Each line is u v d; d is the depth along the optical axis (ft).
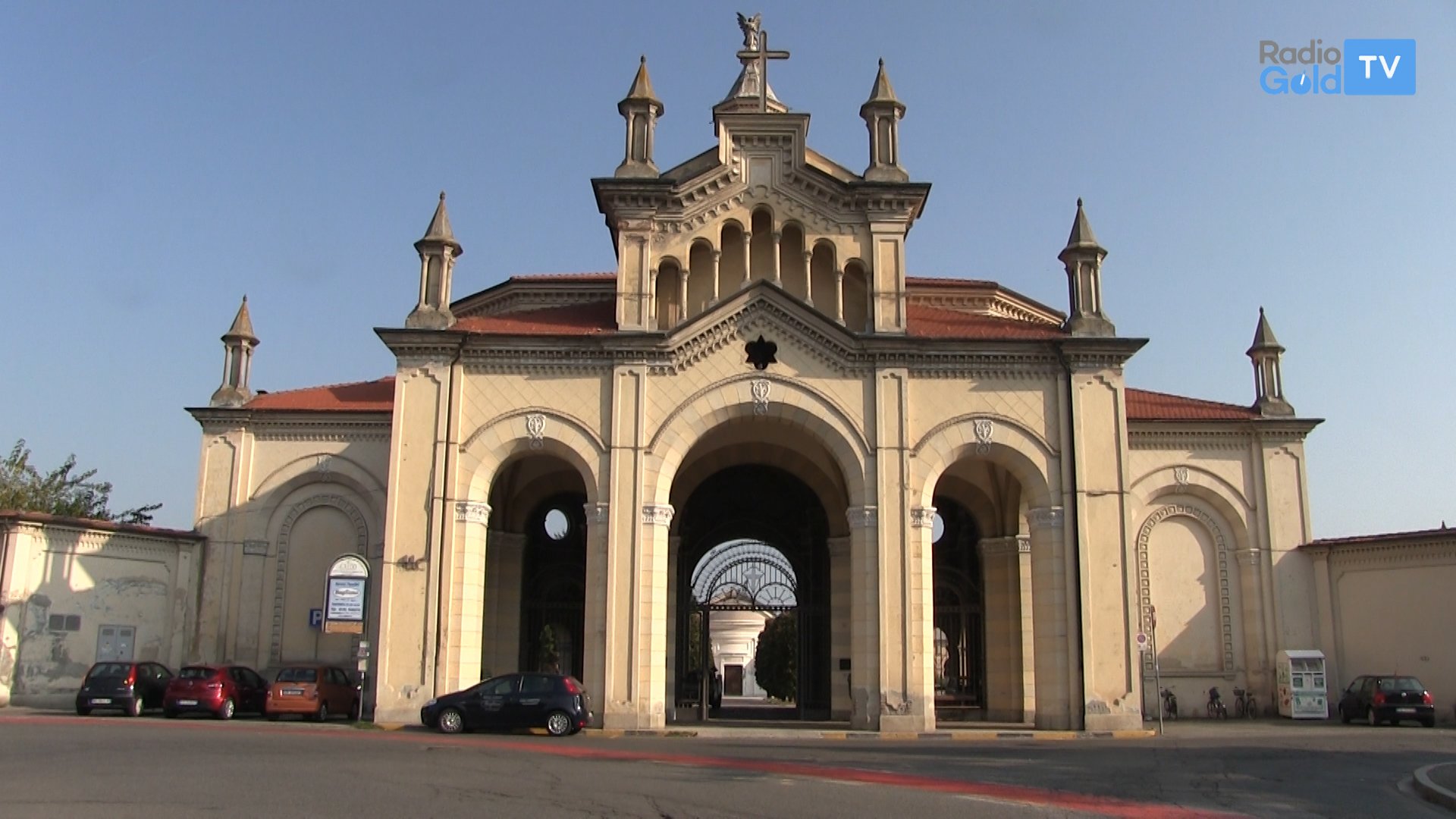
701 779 68.80
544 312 137.90
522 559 151.23
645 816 54.24
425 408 123.75
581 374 125.39
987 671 149.79
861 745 100.73
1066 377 126.72
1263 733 120.67
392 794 59.62
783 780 68.64
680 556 154.51
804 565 159.94
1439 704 137.28
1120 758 88.48
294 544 151.43
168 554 146.61
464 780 66.13
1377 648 144.87
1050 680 121.29
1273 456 154.71
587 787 63.82
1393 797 66.03
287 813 52.80
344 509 151.74
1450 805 61.41
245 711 133.80
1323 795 66.18
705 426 124.98
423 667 117.80
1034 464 125.08
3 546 131.23
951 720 146.92
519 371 125.39
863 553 122.11
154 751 78.79
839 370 126.00
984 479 152.05
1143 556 153.28
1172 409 159.12
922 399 126.11
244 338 156.66
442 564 120.06
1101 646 120.98
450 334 124.06
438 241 127.24
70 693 135.03
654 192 129.80
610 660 118.11
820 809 57.16
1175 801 63.05
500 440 123.85
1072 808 58.90
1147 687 148.56
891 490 123.03
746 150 134.31
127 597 141.90
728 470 163.32
